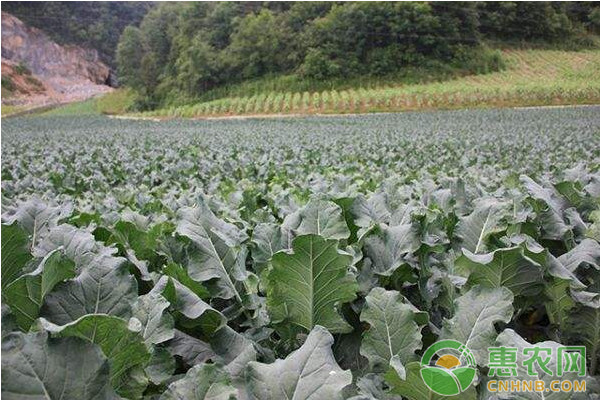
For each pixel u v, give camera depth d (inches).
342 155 545.3
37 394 42.3
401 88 2635.3
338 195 125.5
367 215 114.8
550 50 3024.1
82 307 60.8
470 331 63.0
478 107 2245.3
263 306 83.6
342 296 71.0
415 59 2878.9
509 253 74.2
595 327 77.3
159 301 62.6
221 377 48.9
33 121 2268.7
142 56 3508.9
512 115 1724.9
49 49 4311.0
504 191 167.3
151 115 2822.3
